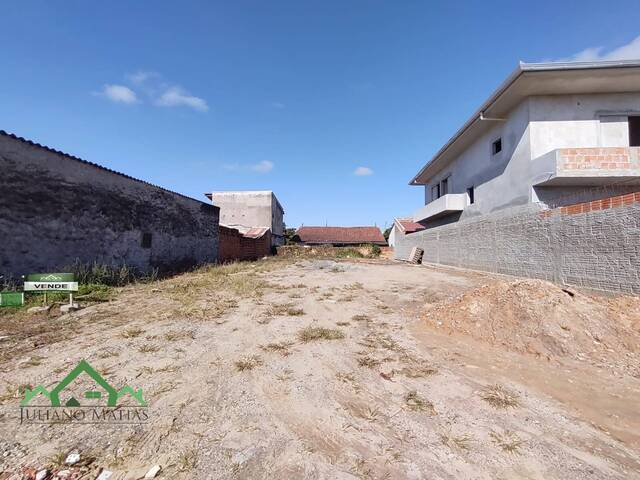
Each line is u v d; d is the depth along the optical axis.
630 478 2.32
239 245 22.31
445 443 2.68
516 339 4.99
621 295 6.79
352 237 41.97
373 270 15.50
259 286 10.24
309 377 3.90
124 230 11.73
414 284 10.92
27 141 8.38
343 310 7.36
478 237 14.01
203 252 17.28
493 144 15.38
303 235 42.56
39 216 8.72
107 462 2.42
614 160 10.77
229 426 2.88
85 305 7.35
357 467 2.39
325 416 3.07
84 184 10.12
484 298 6.17
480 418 3.06
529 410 3.21
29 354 4.44
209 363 4.26
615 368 4.16
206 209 17.67
